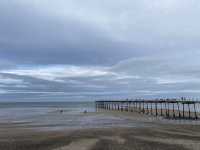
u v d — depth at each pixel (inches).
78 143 753.6
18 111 3213.6
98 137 871.1
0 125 1406.3
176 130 1073.5
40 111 3216.0
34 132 1050.7
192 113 2471.7
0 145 731.4
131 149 663.1
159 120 1761.8
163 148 677.9
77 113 2738.7
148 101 4205.2
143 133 971.9
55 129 1173.1
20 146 717.9
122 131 1035.9
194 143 753.0
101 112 2967.5
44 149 674.8
